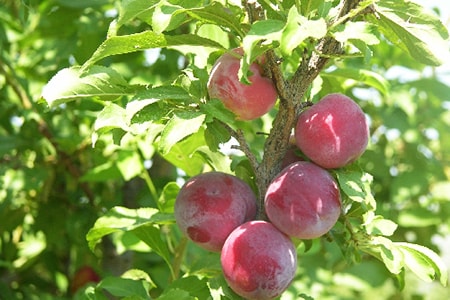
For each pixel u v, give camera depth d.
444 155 1.60
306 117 0.83
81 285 1.41
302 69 0.83
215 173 0.86
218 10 0.79
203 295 0.92
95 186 1.45
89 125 1.41
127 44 0.80
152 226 0.97
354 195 0.82
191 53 0.96
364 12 0.80
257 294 0.81
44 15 1.38
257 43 0.76
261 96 0.81
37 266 1.69
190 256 1.21
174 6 0.78
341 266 1.50
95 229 0.93
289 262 0.82
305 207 0.81
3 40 1.43
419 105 1.60
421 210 1.43
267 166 0.85
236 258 0.81
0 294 1.38
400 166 1.57
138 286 0.94
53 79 0.83
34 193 1.43
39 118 1.32
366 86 1.48
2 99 1.41
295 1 0.81
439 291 2.35
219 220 0.83
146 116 0.81
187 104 0.81
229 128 0.84
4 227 1.43
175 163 1.01
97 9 1.32
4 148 1.32
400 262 0.84
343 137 0.82
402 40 0.81
